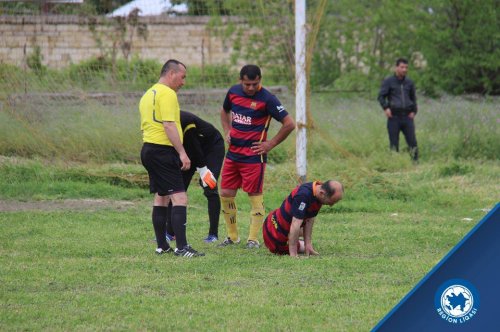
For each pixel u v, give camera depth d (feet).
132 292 67.82
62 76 165.07
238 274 74.74
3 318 59.47
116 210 114.52
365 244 90.48
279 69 170.91
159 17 217.15
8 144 143.33
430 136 171.42
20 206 116.37
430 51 246.68
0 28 165.78
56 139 143.64
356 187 127.75
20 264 78.38
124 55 181.37
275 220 83.92
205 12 201.46
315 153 156.76
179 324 58.75
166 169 82.48
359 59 255.29
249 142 89.15
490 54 242.17
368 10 254.68
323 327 58.23
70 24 179.83
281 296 66.74
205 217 109.91
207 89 175.32
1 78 154.10
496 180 139.13
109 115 149.38
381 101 161.27
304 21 124.77
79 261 80.28
